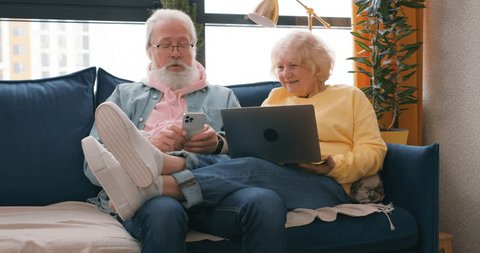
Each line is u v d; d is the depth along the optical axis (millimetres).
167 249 1497
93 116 2248
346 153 2074
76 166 2125
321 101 2180
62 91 2223
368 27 2723
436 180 1888
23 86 2205
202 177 1722
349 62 3158
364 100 2158
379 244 1841
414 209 1921
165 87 2270
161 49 2281
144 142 1638
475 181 2504
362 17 2830
